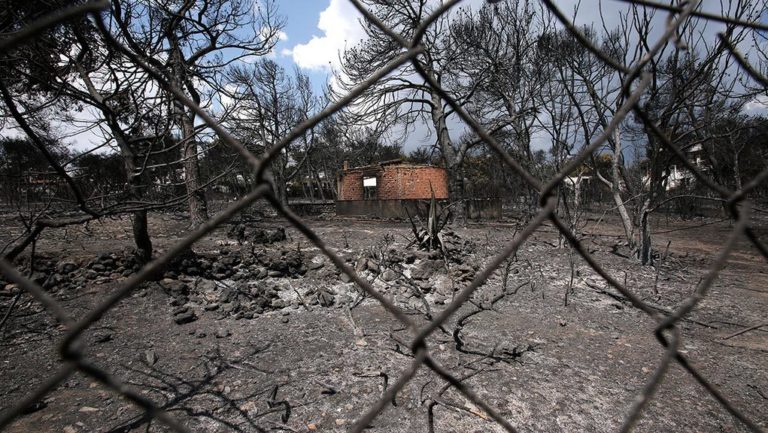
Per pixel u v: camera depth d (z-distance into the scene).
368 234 10.59
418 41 0.56
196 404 2.87
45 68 2.29
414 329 0.58
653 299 5.52
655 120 6.40
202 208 10.05
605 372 3.43
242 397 2.97
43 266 5.30
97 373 0.41
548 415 2.80
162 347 3.80
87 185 3.85
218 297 5.19
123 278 5.35
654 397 3.05
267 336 4.11
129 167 3.87
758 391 3.14
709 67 5.46
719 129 8.56
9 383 3.11
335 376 3.28
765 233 11.45
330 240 9.35
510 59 10.26
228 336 4.10
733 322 4.66
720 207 14.97
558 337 4.18
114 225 10.20
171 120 3.00
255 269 6.26
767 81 0.77
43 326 4.09
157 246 7.36
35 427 2.60
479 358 3.64
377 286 5.89
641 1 0.63
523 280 6.37
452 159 14.12
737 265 7.77
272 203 0.50
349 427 2.65
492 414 0.65
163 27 3.45
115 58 2.95
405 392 3.05
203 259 6.41
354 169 25.75
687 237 11.73
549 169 8.55
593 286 6.03
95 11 0.38
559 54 7.30
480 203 16.59
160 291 5.11
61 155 3.68
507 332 4.29
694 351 3.88
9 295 4.64
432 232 7.57
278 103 20.98
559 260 7.59
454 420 2.73
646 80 0.61
